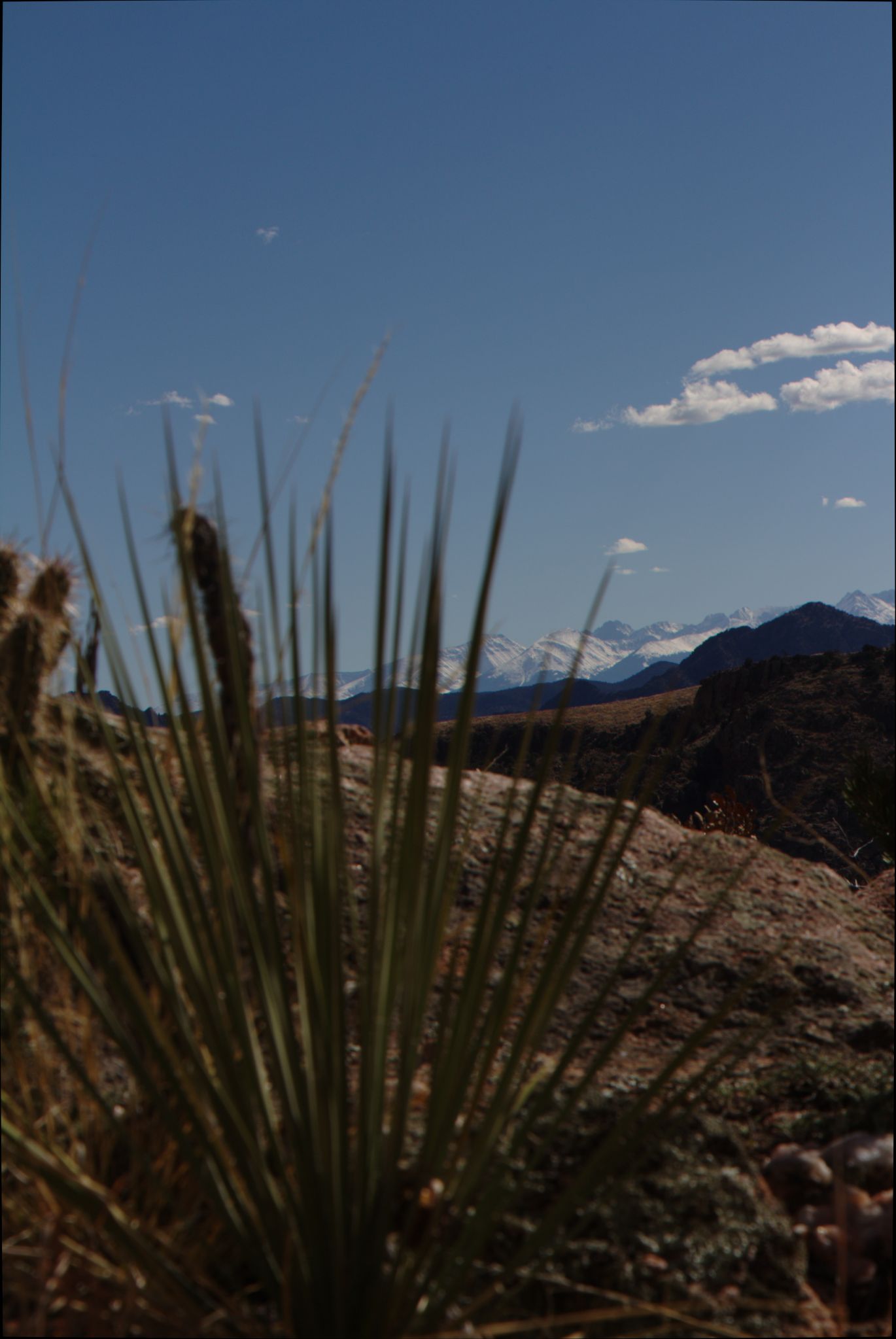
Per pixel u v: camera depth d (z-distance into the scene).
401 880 1.71
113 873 2.41
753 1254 2.08
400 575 1.67
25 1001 2.08
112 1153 2.12
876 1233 2.22
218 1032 1.72
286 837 1.75
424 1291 1.73
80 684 2.48
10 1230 1.96
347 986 2.79
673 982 3.41
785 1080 2.85
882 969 3.65
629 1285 1.95
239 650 1.82
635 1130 2.29
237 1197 1.75
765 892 4.09
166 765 2.17
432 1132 1.75
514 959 1.83
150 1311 1.69
